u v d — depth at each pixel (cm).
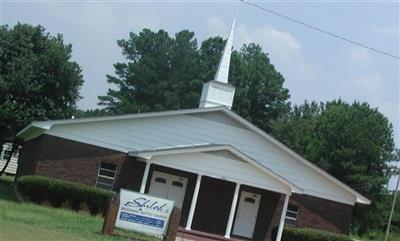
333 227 3762
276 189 3441
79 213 3144
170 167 3359
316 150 6712
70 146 3425
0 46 4766
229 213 3616
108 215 2278
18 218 2248
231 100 3888
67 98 4962
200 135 3622
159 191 3550
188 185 3584
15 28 4881
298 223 3728
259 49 8931
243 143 3678
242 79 8269
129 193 2330
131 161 3500
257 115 8438
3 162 6550
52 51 4803
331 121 6938
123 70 8800
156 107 8056
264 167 3409
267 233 3669
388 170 6512
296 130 7956
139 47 8769
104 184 3459
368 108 6825
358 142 6456
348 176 6400
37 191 3161
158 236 2362
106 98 8719
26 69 4697
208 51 8788
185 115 3612
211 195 3616
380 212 6594
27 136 4306
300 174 3750
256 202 3694
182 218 3553
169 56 8638
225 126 3666
